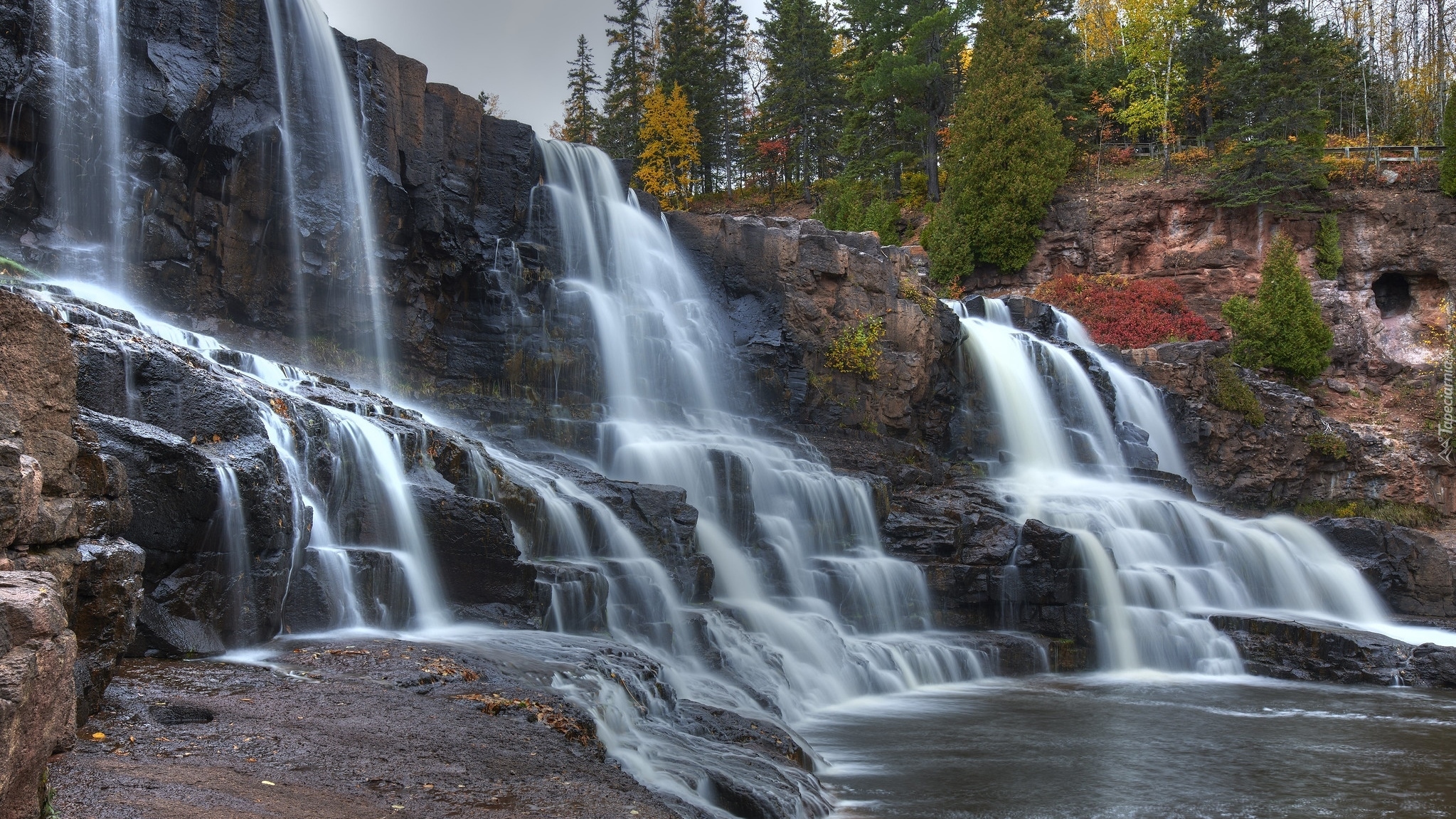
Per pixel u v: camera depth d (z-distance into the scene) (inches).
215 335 893.8
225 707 338.3
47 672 198.1
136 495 419.8
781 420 1259.2
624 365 1184.2
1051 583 974.4
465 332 1118.4
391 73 1068.5
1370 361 1835.6
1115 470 1380.4
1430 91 2731.3
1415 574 1228.5
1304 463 1583.4
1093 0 3196.4
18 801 187.2
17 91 764.0
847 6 2573.8
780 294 1323.8
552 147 1270.9
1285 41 1994.3
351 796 273.4
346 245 996.6
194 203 899.4
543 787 308.5
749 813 402.3
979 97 2100.1
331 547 536.7
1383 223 1935.3
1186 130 2524.6
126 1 848.9
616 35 2972.4
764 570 904.9
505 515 616.1
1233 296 1871.3
